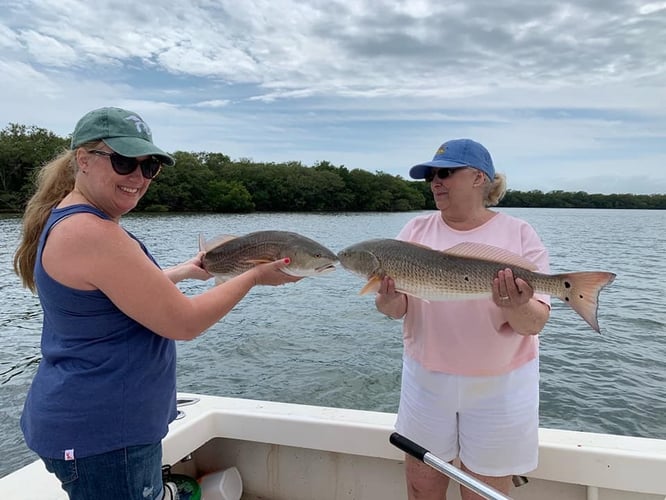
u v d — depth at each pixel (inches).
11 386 298.0
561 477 97.7
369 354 341.7
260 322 428.8
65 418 61.5
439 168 94.7
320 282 626.5
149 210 2278.5
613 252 989.8
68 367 62.6
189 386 289.3
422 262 95.8
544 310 87.8
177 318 64.2
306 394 277.3
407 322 100.6
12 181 1914.4
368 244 105.7
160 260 752.3
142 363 65.1
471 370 89.6
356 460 114.0
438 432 93.0
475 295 91.4
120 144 61.6
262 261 105.0
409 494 99.0
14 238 1031.6
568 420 237.0
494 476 89.4
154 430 66.5
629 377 288.5
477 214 99.0
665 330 391.5
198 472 124.7
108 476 63.5
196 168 2541.8
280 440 113.7
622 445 98.0
